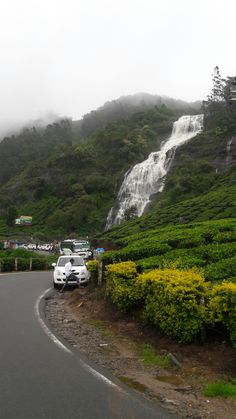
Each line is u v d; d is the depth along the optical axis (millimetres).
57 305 13938
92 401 5309
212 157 80688
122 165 101750
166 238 18891
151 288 8617
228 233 17328
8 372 6422
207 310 7441
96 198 90812
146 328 9117
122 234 46406
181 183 64875
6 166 144375
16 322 10602
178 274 8289
